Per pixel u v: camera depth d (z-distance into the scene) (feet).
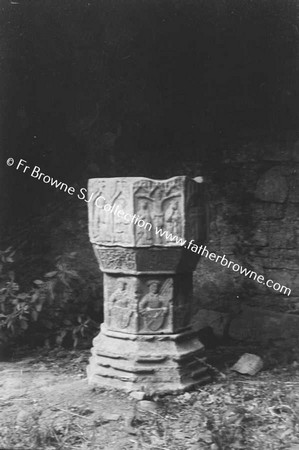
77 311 16.21
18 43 16.65
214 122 16.87
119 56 16.87
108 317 12.89
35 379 13.25
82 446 10.48
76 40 16.71
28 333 15.71
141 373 12.29
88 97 17.39
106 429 10.97
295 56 15.87
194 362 12.72
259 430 10.88
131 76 17.07
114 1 16.05
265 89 16.25
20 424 11.08
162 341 12.53
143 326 12.57
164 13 16.01
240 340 15.92
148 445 10.50
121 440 10.65
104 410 11.57
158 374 12.32
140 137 17.52
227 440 10.39
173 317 12.62
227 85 16.58
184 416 11.43
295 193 15.92
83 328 15.08
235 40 16.02
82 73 17.12
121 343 12.60
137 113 17.38
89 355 14.74
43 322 15.39
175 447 10.44
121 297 12.69
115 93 17.30
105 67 17.03
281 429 10.90
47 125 17.54
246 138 16.56
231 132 16.72
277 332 15.61
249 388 12.57
